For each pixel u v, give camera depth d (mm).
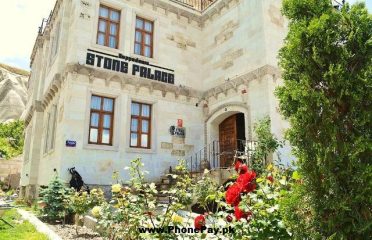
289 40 3623
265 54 11297
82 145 10883
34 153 16125
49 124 14570
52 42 16359
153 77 13094
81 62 11484
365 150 2881
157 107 12945
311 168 3072
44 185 12734
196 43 14938
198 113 14102
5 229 7270
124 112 12070
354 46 3191
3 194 22750
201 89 14508
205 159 12891
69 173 10344
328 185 2881
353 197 2748
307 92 3143
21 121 48688
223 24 13969
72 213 8805
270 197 3484
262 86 11172
